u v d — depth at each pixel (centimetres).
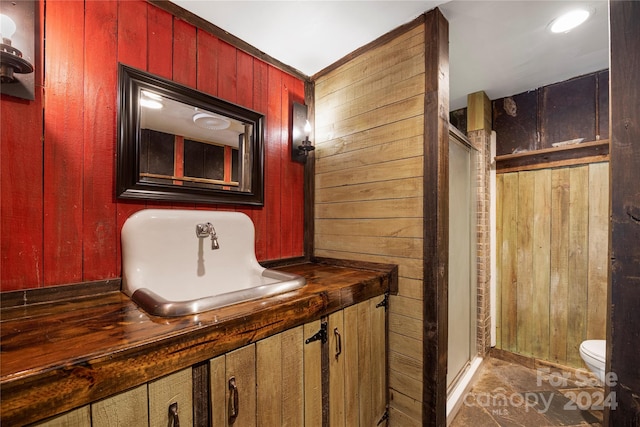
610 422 79
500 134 252
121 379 64
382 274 155
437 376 139
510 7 142
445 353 146
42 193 101
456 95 245
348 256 183
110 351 63
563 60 192
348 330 130
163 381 71
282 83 190
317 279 143
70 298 106
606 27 157
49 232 103
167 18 134
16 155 97
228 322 84
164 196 130
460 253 207
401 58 156
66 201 106
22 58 90
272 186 183
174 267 126
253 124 170
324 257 198
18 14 95
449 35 163
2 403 50
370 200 171
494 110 255
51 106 103
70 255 107
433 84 143
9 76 90
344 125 187
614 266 78
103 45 115
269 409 95
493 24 155
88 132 111
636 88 75
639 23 74
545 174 225
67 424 58
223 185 154
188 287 130
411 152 151
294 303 104
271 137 183
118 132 117
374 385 147
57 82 104
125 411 65
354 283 133
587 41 170
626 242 76
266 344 95
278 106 187
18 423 52
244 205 165
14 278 96
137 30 125
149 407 69
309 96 206
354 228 180
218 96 154
